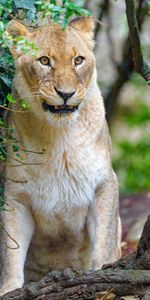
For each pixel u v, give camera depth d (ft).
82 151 34.47
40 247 36.70
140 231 49.75
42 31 33.12
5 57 33.27
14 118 34.24
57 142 34.04
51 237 36.19
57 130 33.73
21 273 34.32
